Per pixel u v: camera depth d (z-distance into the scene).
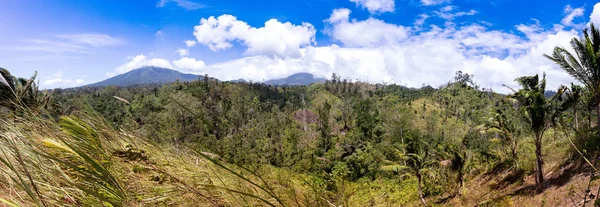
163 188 1.15
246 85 107.75
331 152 44.75
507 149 19.75
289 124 62.69
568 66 10.53
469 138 32.38
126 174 1.16
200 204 1.22
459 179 19.25
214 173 1.37
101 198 0.84
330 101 90.50
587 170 11.02
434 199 20.86
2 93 0.93
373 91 117.06
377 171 33.88
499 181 17.50
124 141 1.29
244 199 1.28
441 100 92.81
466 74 105.50
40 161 0.88
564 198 9.91
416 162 21.22
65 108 1.19
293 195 1.48
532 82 11.55
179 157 1.36
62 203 0.83
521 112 12.38
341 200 1.74
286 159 36.53
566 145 14.90
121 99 1.41
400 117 51.25
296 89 125.31
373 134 47.22
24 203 0.79
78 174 0.93
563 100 11.33
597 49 9.89
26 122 0.96
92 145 1.08
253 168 1.13
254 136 40.94
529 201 12.39
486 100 81.56
